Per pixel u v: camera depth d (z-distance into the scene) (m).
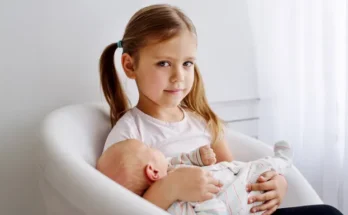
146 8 0.93
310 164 1.31
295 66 1.27
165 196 0.72
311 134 1.28
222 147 1.05
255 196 0.80
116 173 0.75
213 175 0.79
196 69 1.07
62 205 0.64
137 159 0.76
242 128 1.41
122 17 1.15
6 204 1.08
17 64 1.03
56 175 0.64
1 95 1.03
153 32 0.87
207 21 1.28
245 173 0.82
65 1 1.06
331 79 1.17
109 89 1.02
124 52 0.95
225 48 1.32
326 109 1.20
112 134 0.90
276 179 0.86
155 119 0.96
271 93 1.35
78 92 1.12
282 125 1.36
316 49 1.22
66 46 1.08
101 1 1.11
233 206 0.75
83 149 0.80
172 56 0.87
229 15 1.31
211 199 0.73
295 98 1.29
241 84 1.37
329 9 1.15
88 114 0.94
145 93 0.92
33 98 1.07
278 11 1.28
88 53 1.11
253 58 1.37
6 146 1.05
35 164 1.09
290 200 0.91
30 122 1.07
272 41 1.31
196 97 1.08
